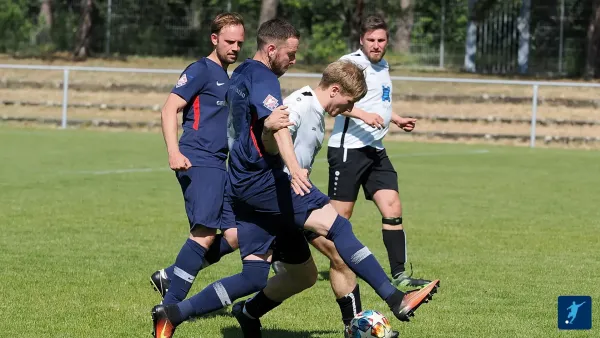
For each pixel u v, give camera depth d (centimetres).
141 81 4334
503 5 5147
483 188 2231
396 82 4281
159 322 817
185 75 957
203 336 912
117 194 1994
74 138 3334
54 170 2412
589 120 3797
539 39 5181
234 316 974
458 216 1781
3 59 4972
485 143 3628
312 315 1006
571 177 2498
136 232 1524
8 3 5369
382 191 1208
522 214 1817
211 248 962
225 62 979
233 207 841
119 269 1220
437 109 3959
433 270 1260
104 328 921
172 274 978
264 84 807
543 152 3247
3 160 2608
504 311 1024
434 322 972
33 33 5500
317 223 827
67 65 4881
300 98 859
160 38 5519
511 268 1278
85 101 4125
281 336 920
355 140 1198
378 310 1030
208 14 5509
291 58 859
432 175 2491
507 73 5006
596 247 1461
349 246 821
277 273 895
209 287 826
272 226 830
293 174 771
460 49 5222
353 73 860
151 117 3984
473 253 1396
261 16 4900
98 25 5500
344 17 5062
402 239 1201
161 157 2786
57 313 977
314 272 876
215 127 957
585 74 4944
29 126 3828
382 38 1195
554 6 5150
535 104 3509
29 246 1372
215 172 941
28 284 1114
